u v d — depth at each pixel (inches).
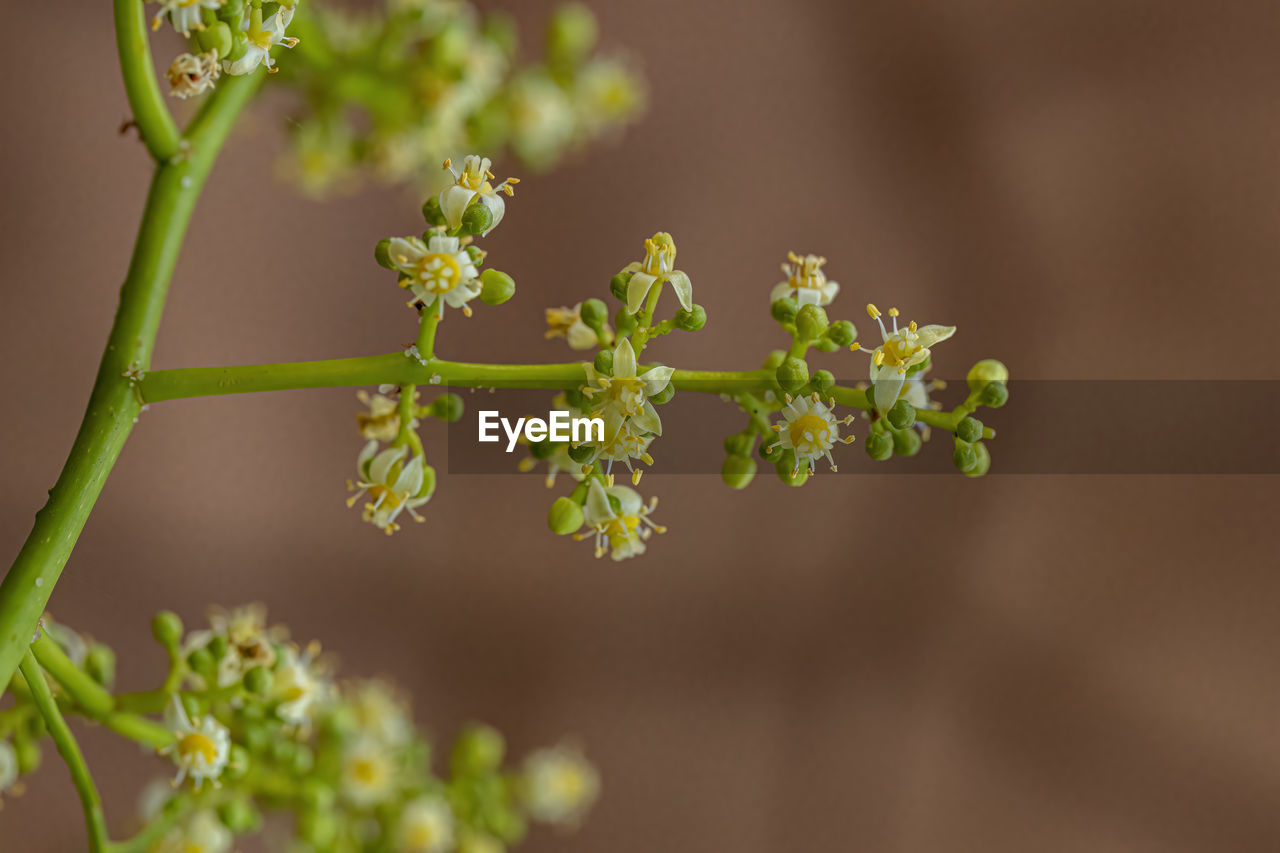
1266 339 24.8
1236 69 24.8
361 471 12.8
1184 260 25.0
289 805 14.1
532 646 24.9
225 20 12.5
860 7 24.6
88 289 20.9
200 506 22.3
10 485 20.2
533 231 23.7
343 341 23.0
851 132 24.9
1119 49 24.7
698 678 25.7
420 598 24.1
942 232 25.0
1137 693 26.0
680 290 12.6
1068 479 25.7
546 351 23.6
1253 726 25.5
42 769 19.5
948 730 26.2
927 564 26.1
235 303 22.2
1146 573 25.9
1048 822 26.0
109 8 20.6
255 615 13.7
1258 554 25.3
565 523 12.6
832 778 25.8
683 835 25.2
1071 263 25.1
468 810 15.1
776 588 25.9
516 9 21.8
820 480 25.8
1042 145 25.0
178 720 13.1
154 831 13.4
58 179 20.6
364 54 14.6
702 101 24.4
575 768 17.2
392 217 23.2
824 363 24.2
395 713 15.0
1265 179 24.8
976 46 24.7
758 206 24.6
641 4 23.9
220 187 21.9
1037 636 26.2
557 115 15.4
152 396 12.7
